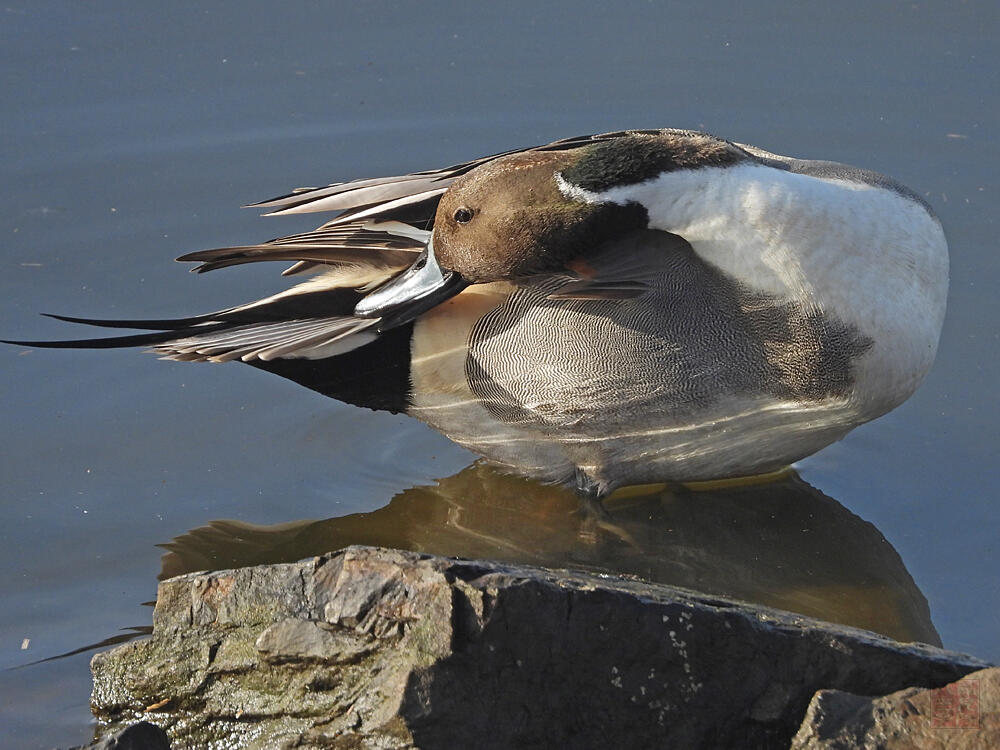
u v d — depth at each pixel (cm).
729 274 979
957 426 1155
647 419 1042
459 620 704
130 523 1047
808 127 1573
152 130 1599
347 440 1173
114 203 1481
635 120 1602
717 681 736
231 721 778
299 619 751
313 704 747
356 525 1058
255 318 1118
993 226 1392
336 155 1569
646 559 1017
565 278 1029
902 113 1591
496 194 1011
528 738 719
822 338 970
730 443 1054
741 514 1073
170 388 1227
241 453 1147
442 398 1112
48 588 962
